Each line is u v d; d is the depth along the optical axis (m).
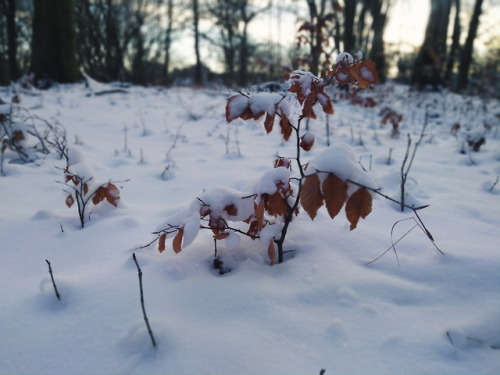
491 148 2.33
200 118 3.34
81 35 8.83
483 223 1.04
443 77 8.30
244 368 0.56
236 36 11.78
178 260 0.84
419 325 0.64
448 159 1.97
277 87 1.90
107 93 4.91
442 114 4.46
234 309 0.68
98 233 1.00
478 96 6.73
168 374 0.56
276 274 0.78
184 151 2.13
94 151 2.05
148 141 2.42
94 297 0.72
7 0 8.08
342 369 0.56
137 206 1.23
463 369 0.56
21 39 10.09
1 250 0.92
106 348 0.61
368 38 9.30
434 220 1.05
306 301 0.70
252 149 2.18
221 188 0.81
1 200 1.25
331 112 0.77
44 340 0.63
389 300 0.70
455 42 8.32
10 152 1.74
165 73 12.47
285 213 0.79
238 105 0.72
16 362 0.59
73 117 3.10
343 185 0.62
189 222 0.73
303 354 0.58
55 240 0.97
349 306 0.68
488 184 1.40
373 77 0.74
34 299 0.73
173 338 0.62
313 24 2.91
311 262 0.82
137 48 11.43
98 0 8.86
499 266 0.78
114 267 0.83
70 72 5.46
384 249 0.87
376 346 0.60
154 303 0.70
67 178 1.09
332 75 0.78
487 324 0.64
